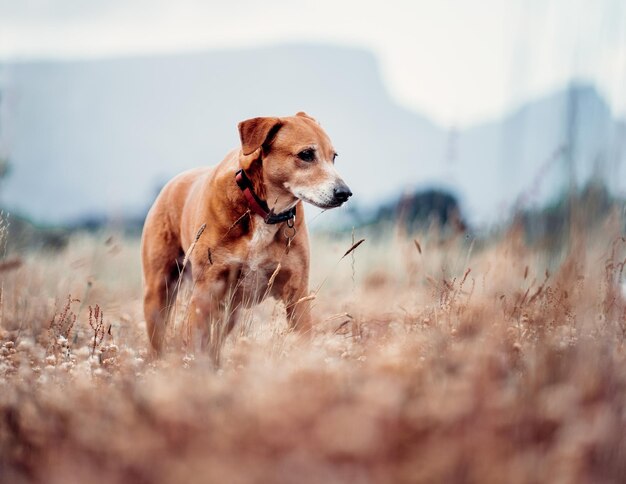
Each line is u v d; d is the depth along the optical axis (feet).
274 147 16.34
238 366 12.21
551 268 15.29
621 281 13.04
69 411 9.81
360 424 7.96
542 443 8.32
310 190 16.24
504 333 12.06
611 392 9.39
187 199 17.54
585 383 9.43
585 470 8.16
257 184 16.05
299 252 16.44
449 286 14.52
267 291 15.16
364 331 15.80
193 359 13.03
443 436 8.09
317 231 32.04
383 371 10.11
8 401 10.48
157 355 16.33
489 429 8.20
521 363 11.43
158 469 7.98
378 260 27.30
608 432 8.54
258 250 16.10
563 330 12.19
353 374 10.22
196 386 10.13
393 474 7.59
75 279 25.48
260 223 16.08
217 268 16.16
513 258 15.98
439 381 9.55
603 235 12.06
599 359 9.98
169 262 18.03
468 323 12.91
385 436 7.95
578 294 12.12
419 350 12.03
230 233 16.05
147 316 17.61
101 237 34.91
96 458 8.44
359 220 37.99
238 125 16.16
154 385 10.46
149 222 18.38
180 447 8.35
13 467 8.93
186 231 17.21
